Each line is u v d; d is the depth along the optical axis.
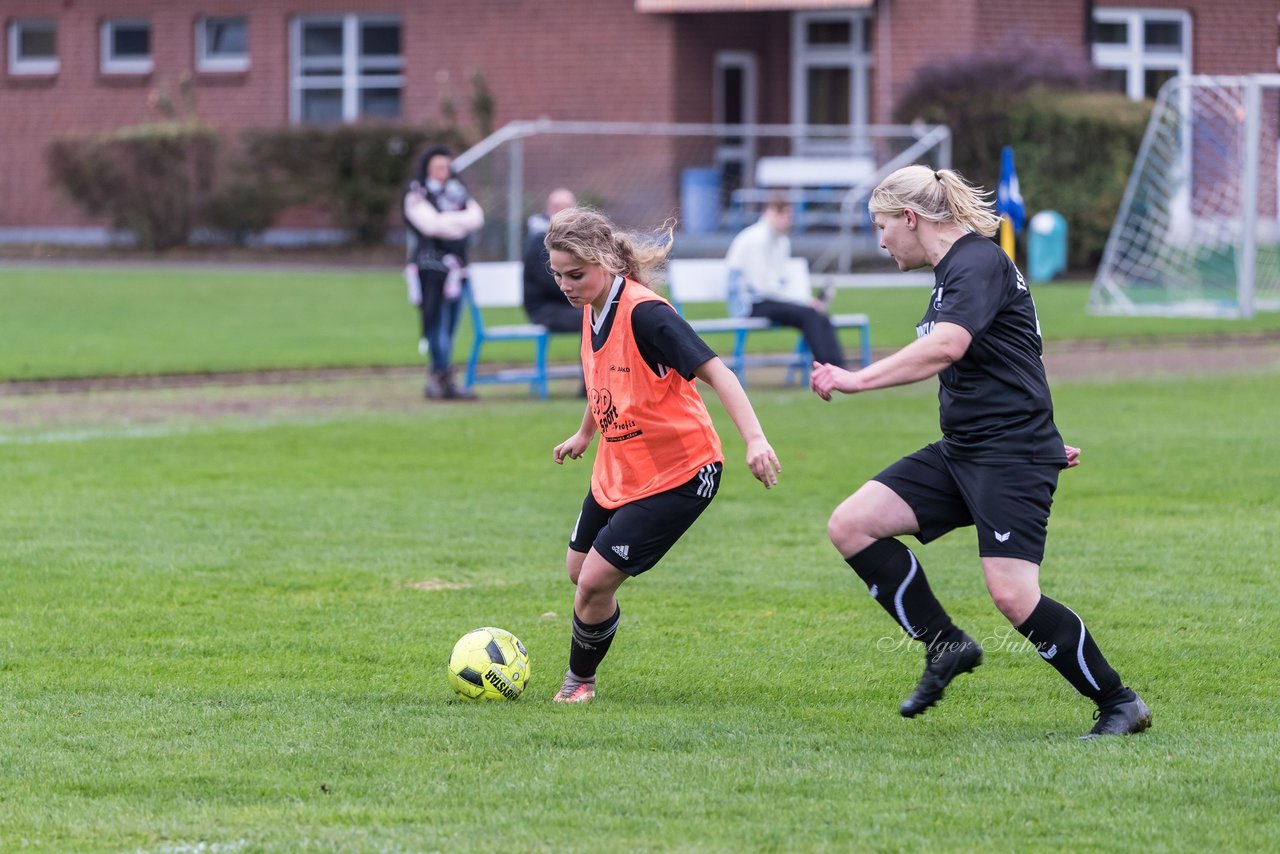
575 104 89.31
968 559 24.50
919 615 15.68
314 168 87.56
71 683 17.75
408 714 16.59
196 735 15.79
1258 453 33.19
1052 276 77.69
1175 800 13.71
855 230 82.75
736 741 15.57
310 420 38.47
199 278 76.56
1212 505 27.86
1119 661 18.61
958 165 79.31
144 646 19.39
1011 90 78.31
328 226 93.38
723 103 91.44
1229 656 18.80
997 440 15.17
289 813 13.46
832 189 86.12
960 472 15.39
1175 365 49.38
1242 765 14.63
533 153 88.88
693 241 82.06
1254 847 12.67
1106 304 66.62
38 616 20.70
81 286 71.69
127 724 16.17
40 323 57.09
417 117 92.81
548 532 26.12
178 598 21.73
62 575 22.97
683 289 48.00
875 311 63.66
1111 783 14.12
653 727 16.05
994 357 15.09
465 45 91.44
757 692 17.59
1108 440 34.97
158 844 12.77
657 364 16.11
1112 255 65.19
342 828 13.11
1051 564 23.53
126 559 23.97
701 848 12.63
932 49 84.00
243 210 88.94
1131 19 89.38
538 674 18.33
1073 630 15.32
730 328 44.34
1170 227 72.50
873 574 15.64
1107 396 42.28
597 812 13.47
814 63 91.69
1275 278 74.44
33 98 100.06
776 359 45.72
